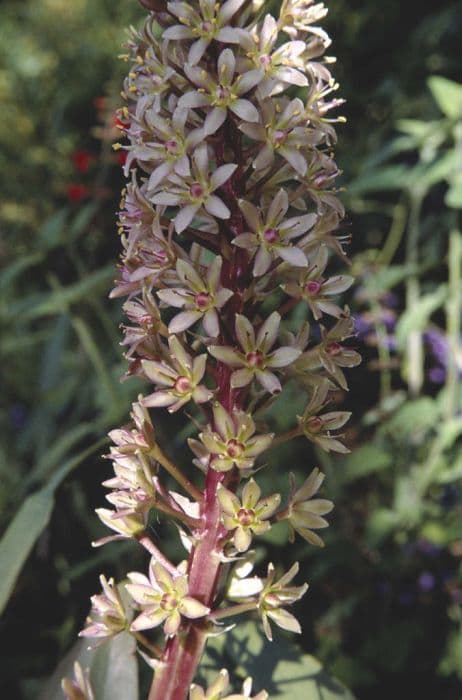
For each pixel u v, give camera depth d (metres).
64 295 0.78
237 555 0.43
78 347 0.95
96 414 0.88
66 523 0.72
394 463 0.83
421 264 0.94
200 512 0.40
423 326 0.85
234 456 0.38
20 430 0.98
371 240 0.98
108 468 0.69
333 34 1.09
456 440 0.86
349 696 0.47
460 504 0.81
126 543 0.70
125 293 0.41
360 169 0.91
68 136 1.24
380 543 0.78
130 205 0.40
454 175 0.79
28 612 0.72
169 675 0.39
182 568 0.40
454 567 0.78
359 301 0.87
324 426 0.40
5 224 1.14
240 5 0.38
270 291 0.40
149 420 0.39
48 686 0.45
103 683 0.44
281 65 0.39
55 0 1.34
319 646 0.74
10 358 1.06
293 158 0.38
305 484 0.40
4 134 1.25
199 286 0.39
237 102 0.38
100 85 1.25
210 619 0.39
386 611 0.77
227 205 0.40
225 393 0.40
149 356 0.40
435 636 0.76
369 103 1.06
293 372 0.40
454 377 0.81
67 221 1.01
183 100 0.38
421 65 1.06
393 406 0.83
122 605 0.39
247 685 0.39
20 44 1.36
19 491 0.77
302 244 0.40
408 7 1.11
